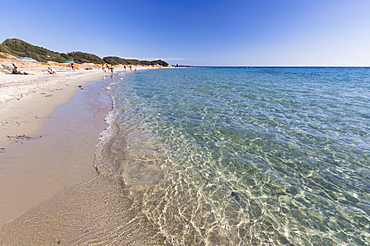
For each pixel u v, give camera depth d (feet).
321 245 10.15
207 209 12.21
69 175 14.69
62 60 222.89
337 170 17.44
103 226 10.30
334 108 39.60
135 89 67.36
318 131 26.68
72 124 26.89
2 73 84.23
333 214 12.34
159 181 14.84
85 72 145.79
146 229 10.36
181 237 10.05
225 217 11.64
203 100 47.67
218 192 13.98
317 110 37.88
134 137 23.62
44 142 20.24
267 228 11.05
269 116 33.68
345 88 73.61
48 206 11.32
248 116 33.60
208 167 17.37
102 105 40.83
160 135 24.62
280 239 10.36
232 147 21.61
